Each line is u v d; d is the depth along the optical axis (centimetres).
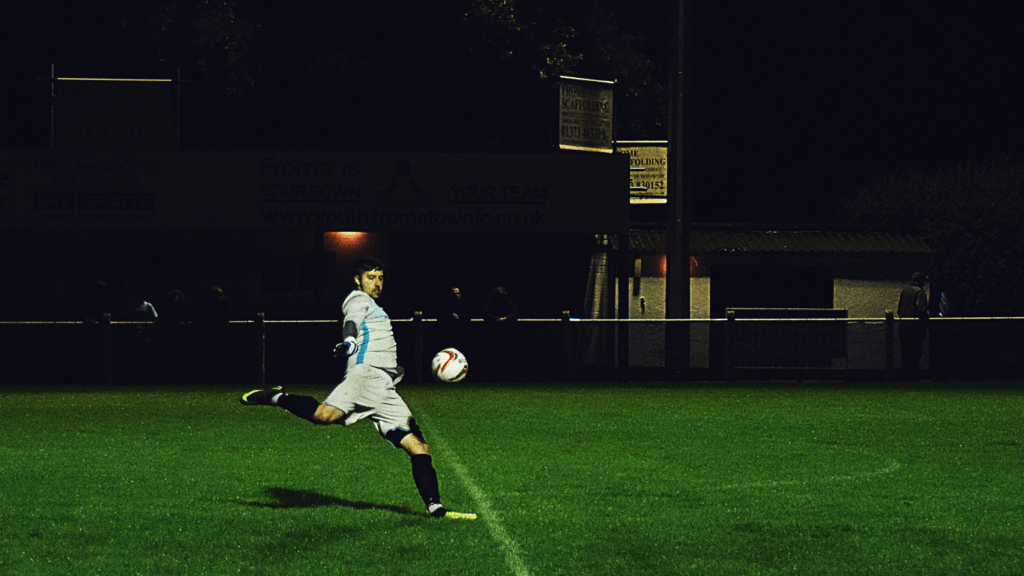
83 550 1036
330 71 4772
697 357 3027
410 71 4991
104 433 1923
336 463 1577
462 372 1346
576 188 3444
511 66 4994
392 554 1023
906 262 4309
